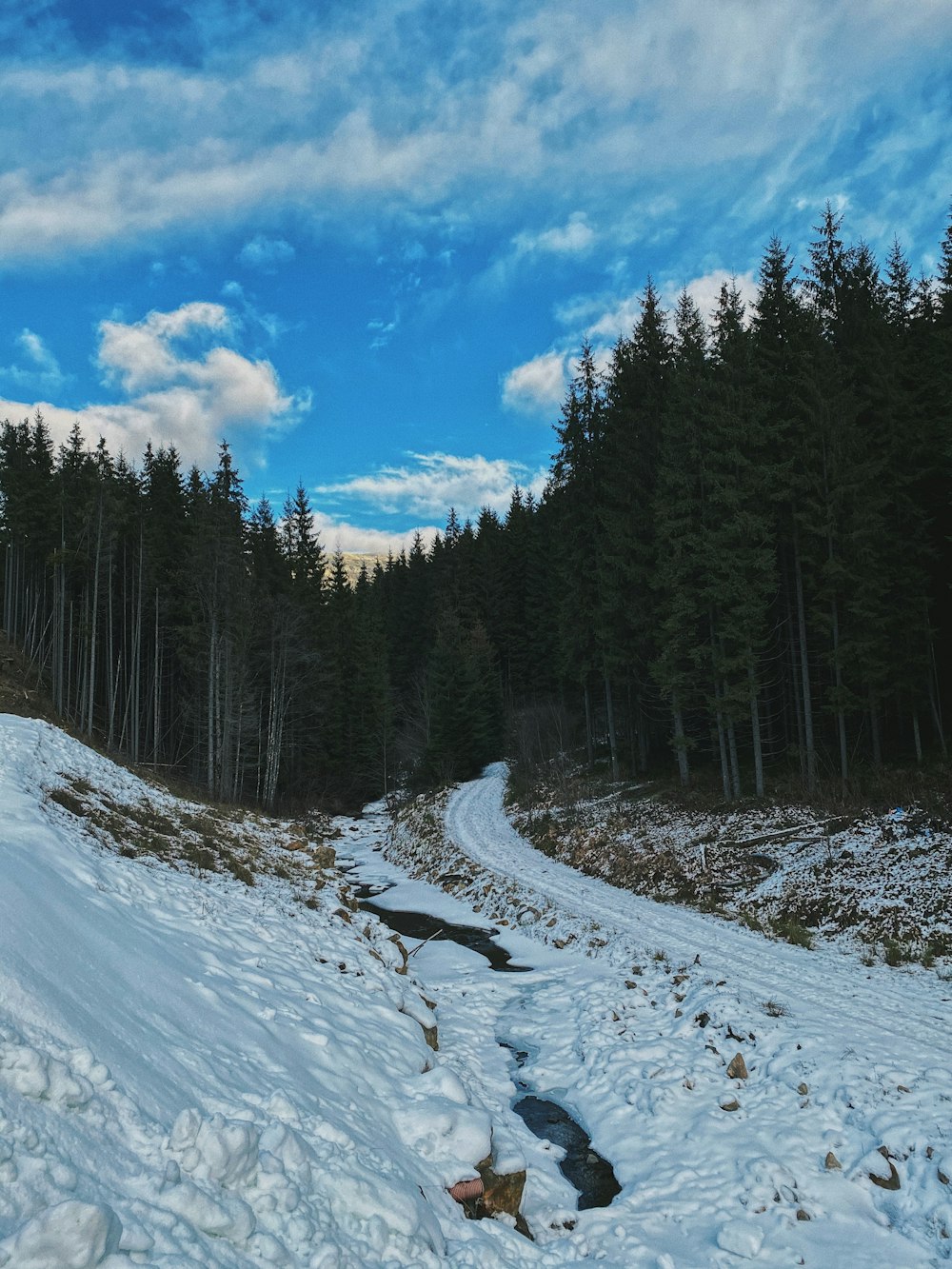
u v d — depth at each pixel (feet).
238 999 28.94
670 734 112.06
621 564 96.53
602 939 58.39
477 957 60.80
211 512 129.29
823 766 83.82
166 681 149.69
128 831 51.55
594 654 110.42
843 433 77.87
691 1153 28.66
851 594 78.43
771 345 94.68
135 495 147.02
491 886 81.10
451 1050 39.50
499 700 183.83
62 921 24.79
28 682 132.46
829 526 75.51
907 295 113.50
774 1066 33.58
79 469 145.89
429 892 88.48
